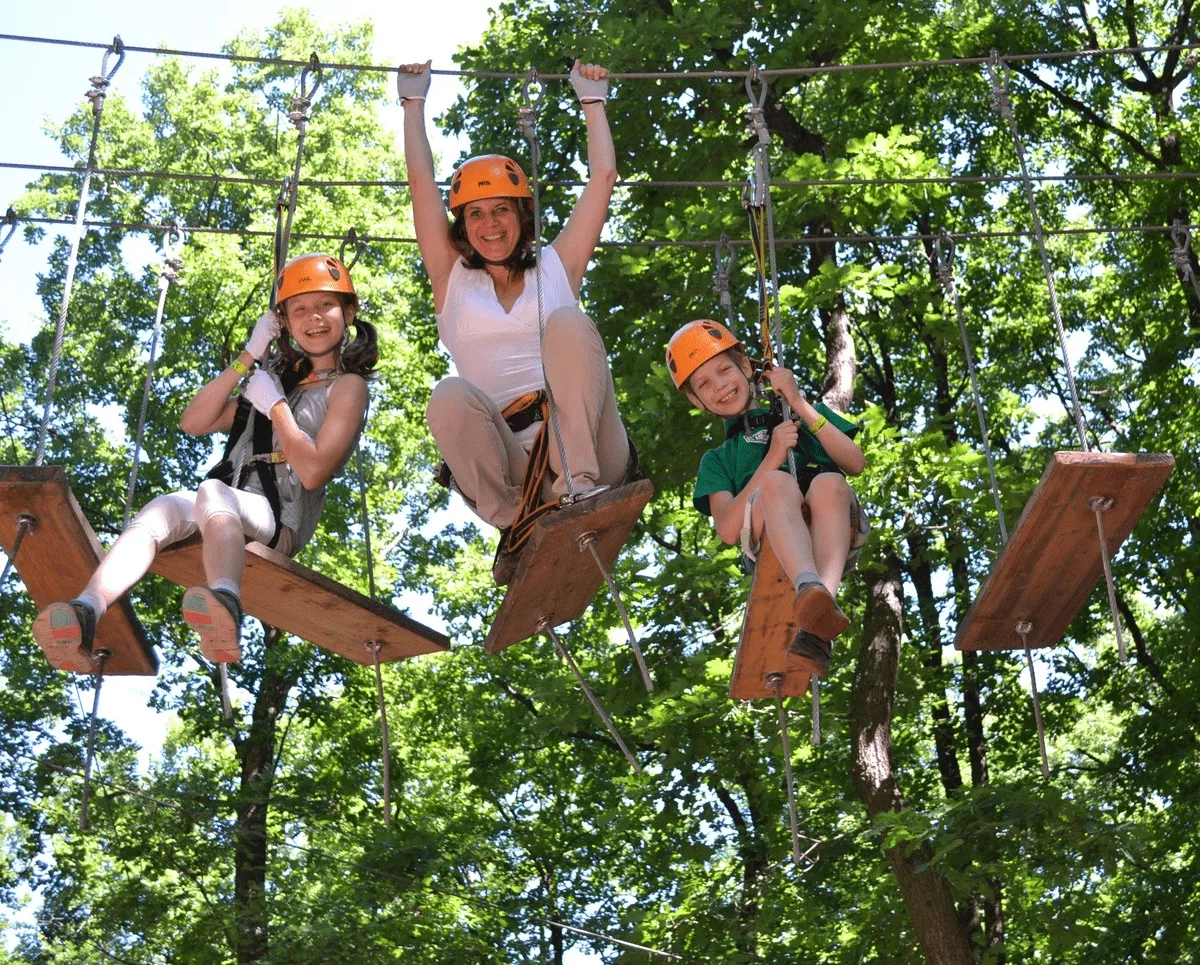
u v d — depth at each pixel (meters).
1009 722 17.17
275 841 16.91
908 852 11.60
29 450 19.77
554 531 5.45
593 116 6.55
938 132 17.53
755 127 6.82
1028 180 6.90
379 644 6.51
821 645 5.54
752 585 5.74
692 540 15.00
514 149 15.19
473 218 6.25
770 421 6.33
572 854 18.88
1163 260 16.09
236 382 6.17
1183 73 17.12
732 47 14.32
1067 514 5.77
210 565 5.58
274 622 6.37
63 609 5.25
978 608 6.41
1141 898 14.29
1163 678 16.41
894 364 18.25
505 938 17.75
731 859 16.03
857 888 14.24
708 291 13.45
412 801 19.95
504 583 6.21
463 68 15.48
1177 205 15.96
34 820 17.41
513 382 6.19
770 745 13.34
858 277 12.86
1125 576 16.16
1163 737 14.86
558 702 13.72
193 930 15.82
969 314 18.25
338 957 15.02
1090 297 18.44
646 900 18.02
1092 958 14.23
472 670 19.80
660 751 13.91
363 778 19.09
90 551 5.84
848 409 13.77
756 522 5.91
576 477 5.86
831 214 13.48
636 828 14.52
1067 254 18.64
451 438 5.93
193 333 20.16
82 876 17.81
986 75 16.69
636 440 13.28
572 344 5.85
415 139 6.45
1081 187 17.98
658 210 14.00
